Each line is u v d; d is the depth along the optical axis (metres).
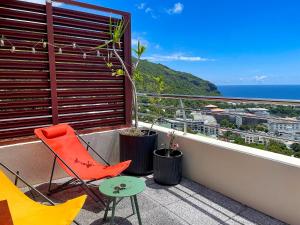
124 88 4.05
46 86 3.31
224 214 2.62
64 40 3.40
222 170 2.99
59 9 3.32
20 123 3.15
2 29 2.95
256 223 2.46
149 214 2.61
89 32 3.61
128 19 3.98
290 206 2.41
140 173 3.58
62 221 1.78
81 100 3.63
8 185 2.13
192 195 3.01
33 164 3.21
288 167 2.39
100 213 2.64
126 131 3.84
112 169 2.86
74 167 2.91
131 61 4.08
